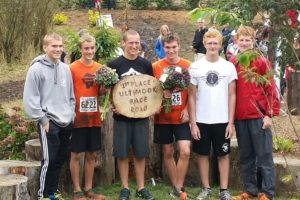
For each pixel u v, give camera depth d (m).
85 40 6.58
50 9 16.02
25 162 6.77
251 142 6.59
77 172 6.72
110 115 7.39
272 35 7.52
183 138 6.71
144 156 6.71
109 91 6.57
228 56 8.73
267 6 6.04
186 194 6.84
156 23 24.78
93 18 21.88
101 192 7.21
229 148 6.69
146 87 6.56
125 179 6.74
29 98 6.12
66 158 6.86
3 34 15.30
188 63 6.78
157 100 6.61
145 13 27.23
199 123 6.62
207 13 4.02
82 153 7.01
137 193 6.84
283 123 8.95
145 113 6.58
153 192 7.16
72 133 6.62
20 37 15.53
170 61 6.73
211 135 6.66
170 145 6.81
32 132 7.68
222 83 6.55
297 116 9.71
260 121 6.45
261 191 6.67
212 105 6.57
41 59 6.23
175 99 6.65
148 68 6.72
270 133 6.52
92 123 6.65
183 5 28.75
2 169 6.48
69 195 7.00
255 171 6.75
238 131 6.62
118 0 28.02
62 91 6.29
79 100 6.58
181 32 22.67
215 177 7.50
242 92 6.51
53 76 6.24
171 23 24.92
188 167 7.45
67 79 6.35
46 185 6.30
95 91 6.63
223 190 6.70
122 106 6.51
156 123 6.81
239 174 7.27
